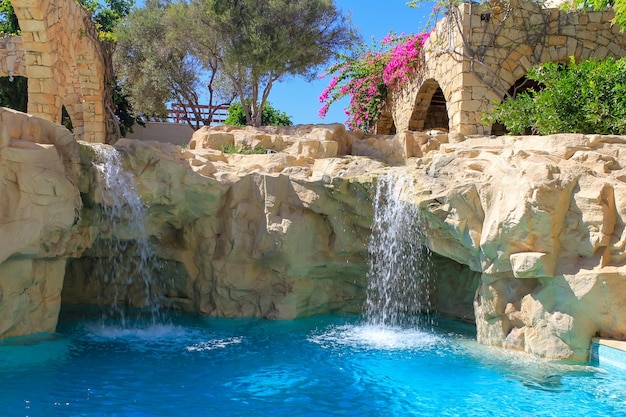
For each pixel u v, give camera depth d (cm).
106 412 688
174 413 692
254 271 1208
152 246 1246
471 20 1741
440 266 1259
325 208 1177
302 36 2203
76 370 841
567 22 1775
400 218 1097
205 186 1149
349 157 1391
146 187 1107
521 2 1756
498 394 757
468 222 970
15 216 880
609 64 1286
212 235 1212
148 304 1289
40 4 1559
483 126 1734
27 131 948
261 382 810
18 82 2819
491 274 956
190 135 3041
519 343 945
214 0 2139
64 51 1812
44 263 1008
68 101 2503
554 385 782
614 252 841
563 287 865
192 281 1254
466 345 998
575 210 877
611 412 693
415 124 2233
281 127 1659
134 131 2953
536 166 895
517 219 877
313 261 1196
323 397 755
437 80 1958
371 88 2566
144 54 2825
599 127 1240
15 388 755
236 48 2189
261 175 1184
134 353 940
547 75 1398
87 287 1293
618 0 1427
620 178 895
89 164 1055
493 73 1742
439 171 1055
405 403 734
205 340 1032
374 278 1241
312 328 1132
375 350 975
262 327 1134
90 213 1093
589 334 865
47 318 1027
